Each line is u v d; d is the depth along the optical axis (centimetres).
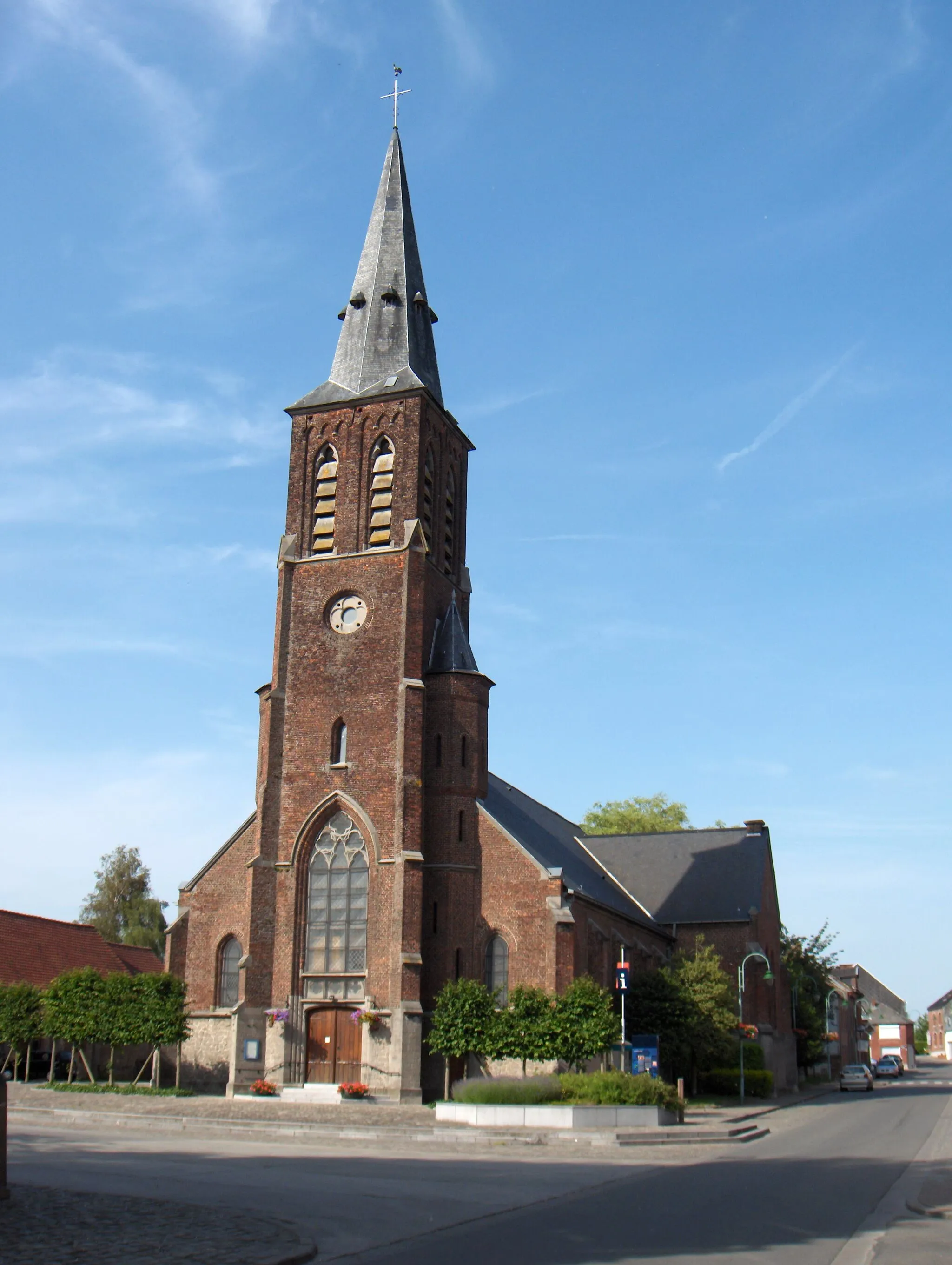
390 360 5425
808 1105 5953
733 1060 6156
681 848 7475
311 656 5041
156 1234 1652
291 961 4659
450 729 4938
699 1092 6159
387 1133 3512
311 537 5250
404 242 5731
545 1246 1677
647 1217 1991
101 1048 5491
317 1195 2170
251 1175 2456
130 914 9600
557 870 4734
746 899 6931
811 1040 8288
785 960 8062
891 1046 18200
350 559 5112
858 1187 2478
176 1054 4988
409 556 5019
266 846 4797
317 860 4794
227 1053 4809
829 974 9075
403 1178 2481
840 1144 3594
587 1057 4241
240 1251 1542
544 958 4647
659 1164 2956
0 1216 1795
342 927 4672
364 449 5269
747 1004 6638
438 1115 3878
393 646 4938
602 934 5262
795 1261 1598
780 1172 2775
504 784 6406
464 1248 1655
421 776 4759
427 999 4644
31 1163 2622
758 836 7406
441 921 4719
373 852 4684
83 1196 2019
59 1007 4744
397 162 5966
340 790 4806
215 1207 1919
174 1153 2905
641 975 5394
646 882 7250
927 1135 3972
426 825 4862
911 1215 2075
